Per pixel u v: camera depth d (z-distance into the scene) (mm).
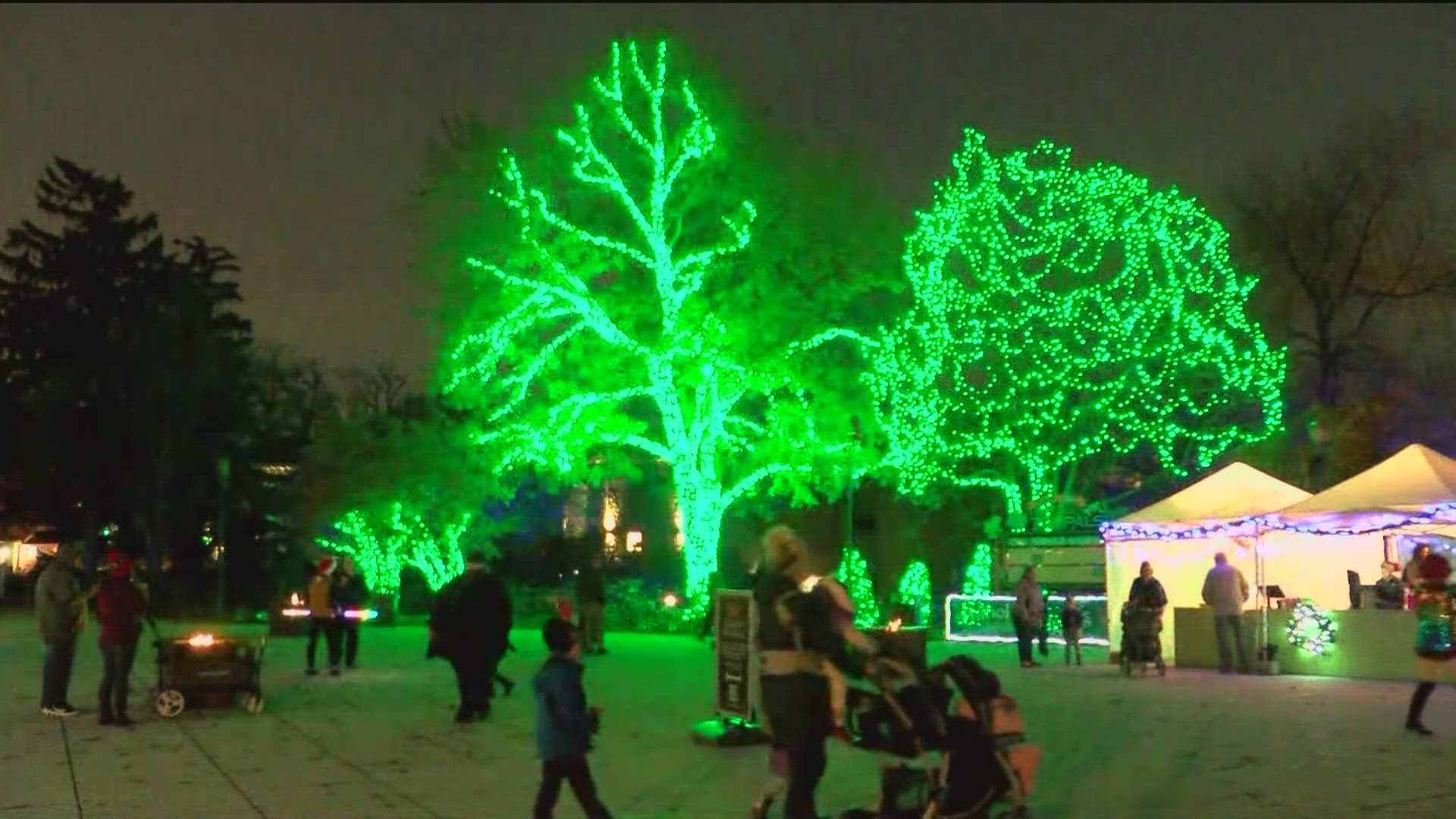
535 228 32812
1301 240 41000
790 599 8078
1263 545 24906
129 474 52062
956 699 8289
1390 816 9242
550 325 33906
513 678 20250
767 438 33906
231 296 59281
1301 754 11984
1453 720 14344
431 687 18688
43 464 54125
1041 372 33312
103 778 11219
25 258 59656
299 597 34594
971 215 33531
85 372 54094
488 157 32969
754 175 32719
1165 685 18844
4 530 61406
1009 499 34969
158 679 16359
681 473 33469
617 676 20516
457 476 37656
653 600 36062
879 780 10070
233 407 52188
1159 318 34000
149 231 60594
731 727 13031
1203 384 35375
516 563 49125
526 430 33281
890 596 35656
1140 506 39375
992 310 33406
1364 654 19469
